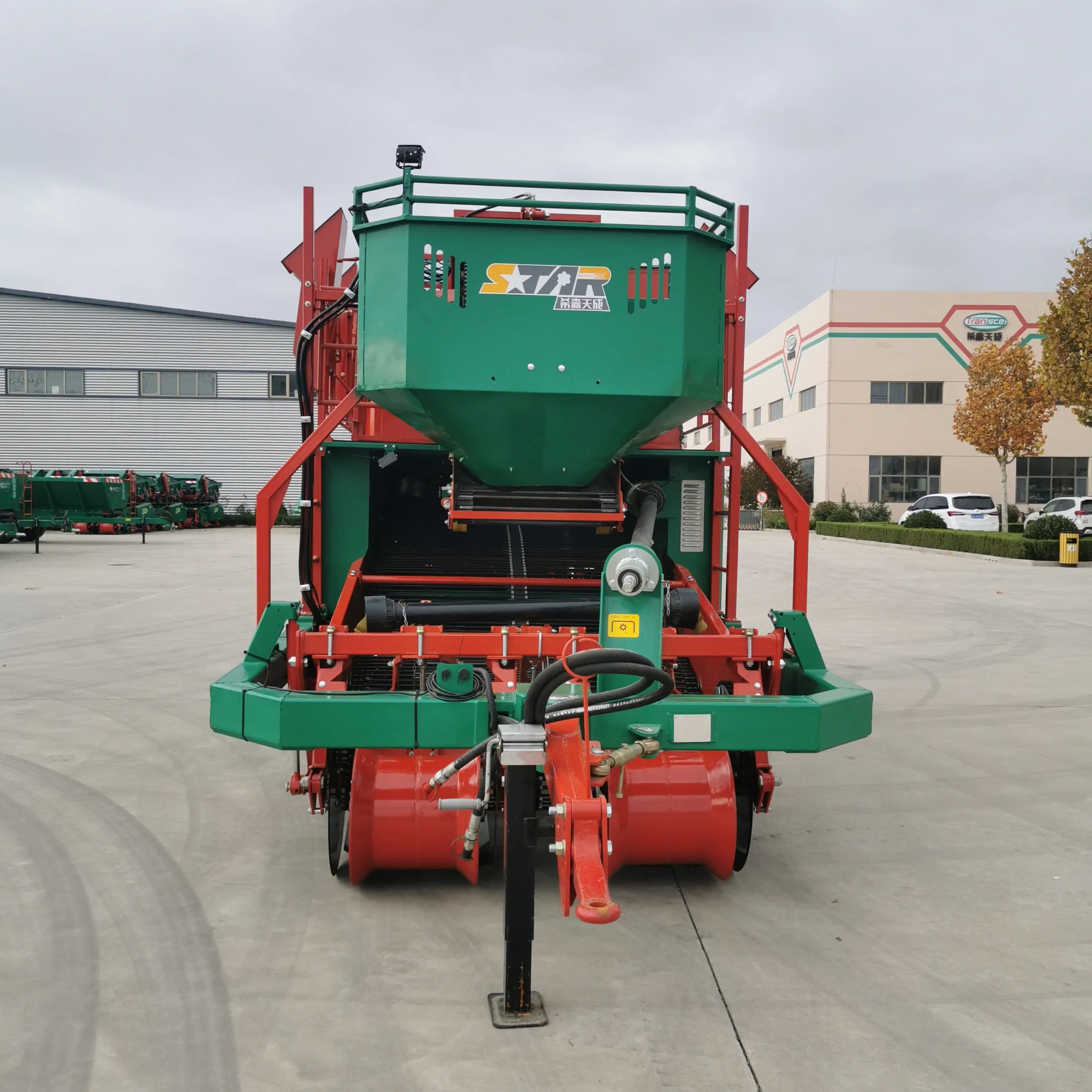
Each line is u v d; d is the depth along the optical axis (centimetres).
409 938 382
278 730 349
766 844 500
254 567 2006
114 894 423
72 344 3956
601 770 322
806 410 4328
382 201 409
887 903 424
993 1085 287
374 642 414
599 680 371
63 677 912
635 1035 312
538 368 404
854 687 386
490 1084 284
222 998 334
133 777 601
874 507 3869
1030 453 3234
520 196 443
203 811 538
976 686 913
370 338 417
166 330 3981
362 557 540
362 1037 310
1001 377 3177
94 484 2859
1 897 420
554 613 496
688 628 508
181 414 4000
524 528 602
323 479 536
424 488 592
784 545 2992
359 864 416
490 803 413
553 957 367
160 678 910
